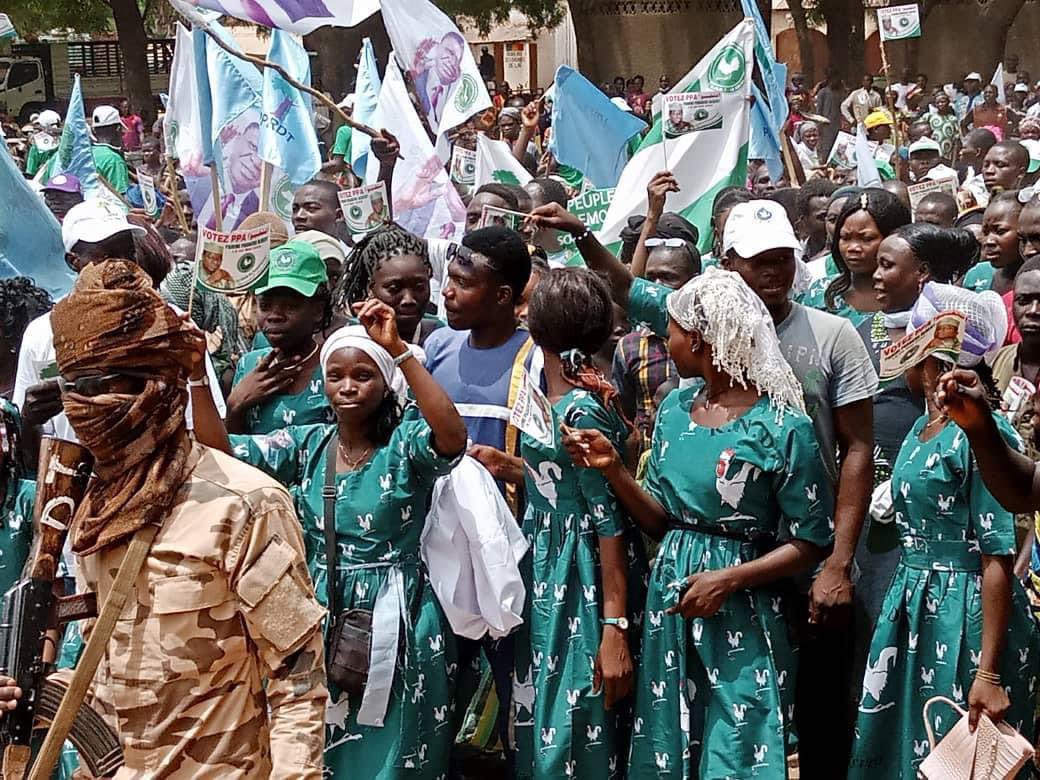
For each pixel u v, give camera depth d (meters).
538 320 4.71
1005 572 4.30
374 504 4.50
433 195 8.66
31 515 4.40
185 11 7.61
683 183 8.41
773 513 4.46
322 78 23.66
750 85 8.49
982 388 3.62
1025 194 7.23
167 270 5.68
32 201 7.10
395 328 4.37
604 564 4.60
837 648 4.89
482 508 4.63
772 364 4.38
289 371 5.05
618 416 4.79
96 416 2.82
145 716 2.88
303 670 2.96
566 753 4.59
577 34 30.30
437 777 4.64
